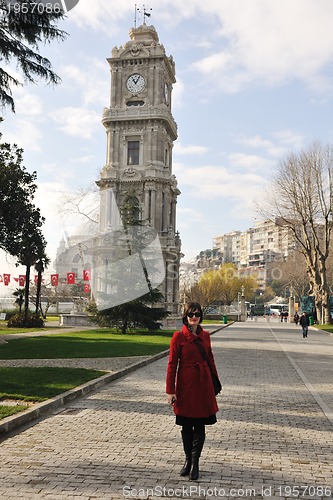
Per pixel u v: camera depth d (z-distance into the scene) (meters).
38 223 30.39
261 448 7.25
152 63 64.75
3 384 11.52
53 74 17.05
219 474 6.12
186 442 6.10
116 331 37.41
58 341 26.19
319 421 9.07
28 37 16.23
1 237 29.39
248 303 113.38
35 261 42.19
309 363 18.66
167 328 45.75
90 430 8.14
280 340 31.66
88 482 5.78
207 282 98.81
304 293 86.25
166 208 63.66
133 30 67.50
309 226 62.50
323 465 6.54
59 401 10.10
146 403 10.44
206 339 6.30
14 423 8.25
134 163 64.25
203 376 6.05
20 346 22.77
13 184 28.09
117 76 65.56
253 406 10.34
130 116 63.69
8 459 6.61
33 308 74.25
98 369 14.99
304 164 54.28
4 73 16.77
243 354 21.58
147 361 17.78
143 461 6.55
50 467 6.29
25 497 5.33
